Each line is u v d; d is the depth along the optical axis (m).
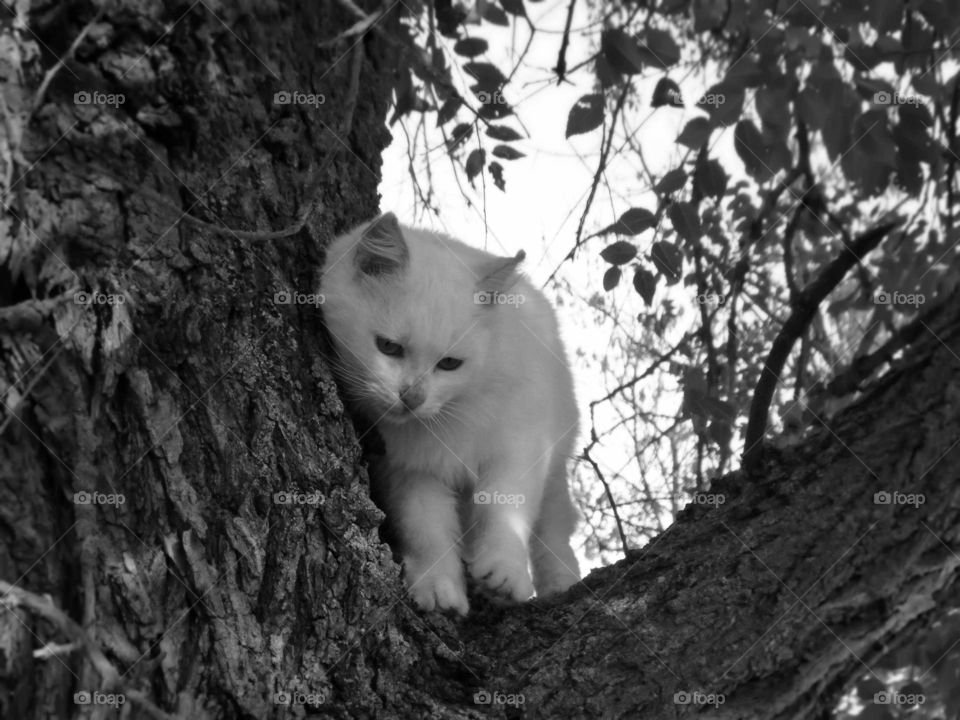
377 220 3.02
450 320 3.12
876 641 2.18
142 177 2.21
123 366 2.05
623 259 2.93
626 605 2.28
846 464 2.25
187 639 2.05
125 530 2.03
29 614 1.92
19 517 1.95
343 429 2.46
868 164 3.05
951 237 3.52
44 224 2.02
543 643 2.35
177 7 2.32
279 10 2.65
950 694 3.35
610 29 2.80
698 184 3.00
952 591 2.21
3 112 2.01
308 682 2.15
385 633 2.26
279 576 2.15
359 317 3.07
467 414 3.20
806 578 2.17
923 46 3.14
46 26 2.10
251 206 2.42
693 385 3.11
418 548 2.96
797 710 2.15
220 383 2.20
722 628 2.17
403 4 3.36
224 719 2.04
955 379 2.22
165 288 2.15
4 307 1.97
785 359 2.39
